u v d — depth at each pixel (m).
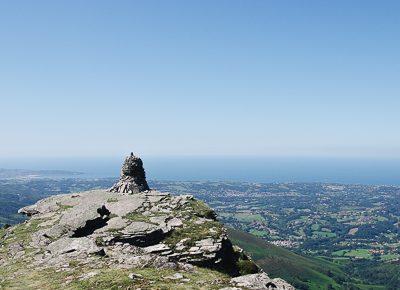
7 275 32.94
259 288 28.42
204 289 27.34
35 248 41.00
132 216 48.31
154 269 32.09
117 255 36.53
